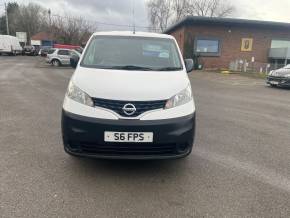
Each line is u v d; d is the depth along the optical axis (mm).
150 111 3809
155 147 3822
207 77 20484
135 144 3760
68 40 60031
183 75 4598
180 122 3854
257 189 3785
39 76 17938
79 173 4070
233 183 3932
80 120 3771
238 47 27016
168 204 3371
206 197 3547
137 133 3719
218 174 4195
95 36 5441
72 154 3871
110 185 3768
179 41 28453
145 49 5184
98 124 3717
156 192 3635
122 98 3793
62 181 3828
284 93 13227
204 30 26297
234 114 8344
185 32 26172
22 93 10891
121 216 3113
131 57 5000
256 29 27016
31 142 5270
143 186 3773
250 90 14055
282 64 25656
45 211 3148
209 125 6949
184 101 4031
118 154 3812
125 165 4371
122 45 5223
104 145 3766
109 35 5445
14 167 4203
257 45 27266
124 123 3707
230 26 26578
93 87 3947
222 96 11852
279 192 3725
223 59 26938
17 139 5422
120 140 3729
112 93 3834
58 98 9867
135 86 3975
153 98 3846
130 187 3734
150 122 3744
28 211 3137
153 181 3916
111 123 3703
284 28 27375
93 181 3855
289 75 14523
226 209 3299
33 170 4121
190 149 4039
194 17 25188
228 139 5871
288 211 3295
